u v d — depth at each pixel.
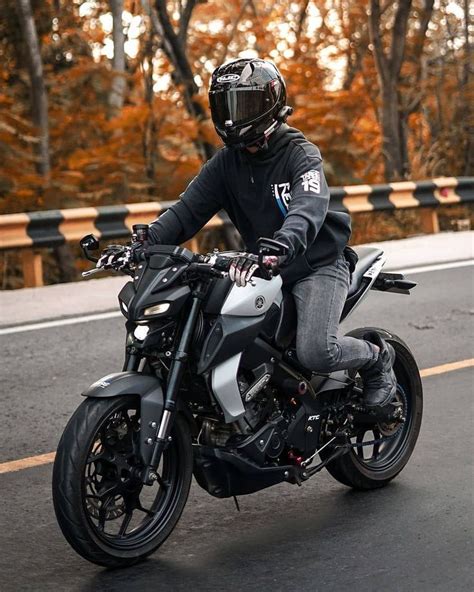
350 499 5.52
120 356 8.89
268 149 5.02
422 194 16.59
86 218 12.70
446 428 6.67
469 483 5.70
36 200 15.76
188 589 4.48
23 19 16.22
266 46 22.92
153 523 4.80
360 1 22.30
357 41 22.59
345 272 5.26
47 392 7.81
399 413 5.55
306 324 5.04
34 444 6.59
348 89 21.73
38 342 9.41
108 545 4.60
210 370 4.68
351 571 4.62
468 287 11.62
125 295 4.62
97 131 17.67
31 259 12.42
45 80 18.00
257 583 4.52
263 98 4.85
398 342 5.78
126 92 18.59
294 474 5.09
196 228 5.34
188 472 4.88
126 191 16.52
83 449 4.46
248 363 4.84
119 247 4.92
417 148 22.73
